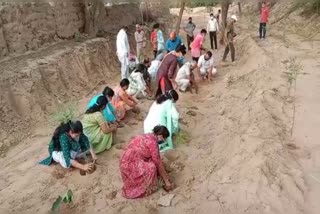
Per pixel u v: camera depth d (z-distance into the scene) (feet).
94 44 42.27
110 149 23.54
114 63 44.14
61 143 20.99
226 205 16.60
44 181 20.71
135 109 29.19
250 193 16.74
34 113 28.99
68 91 34.01
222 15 58.03
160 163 18.61
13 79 29.14
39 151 24.56
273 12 69.26
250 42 46.96
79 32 44.65
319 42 44.57
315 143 20.89
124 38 36.42
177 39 38.24
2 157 24.34
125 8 57.47
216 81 37.11
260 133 21.67
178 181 19.48
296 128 22.70
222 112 28.22
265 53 39.19
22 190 20.10
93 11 45.85
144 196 18.54
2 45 32.86
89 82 37.42
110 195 18.94
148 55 50.88
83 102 33.14
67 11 42.16
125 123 27.48
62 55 35.99
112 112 25.91
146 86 33.01
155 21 67.15
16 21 34.24
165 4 79.15
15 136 26.50
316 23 51.13
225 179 18.45
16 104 28.25
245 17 82.12
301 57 37.99
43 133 27.32
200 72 36.68
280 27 58.54
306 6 56.90
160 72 29.86
